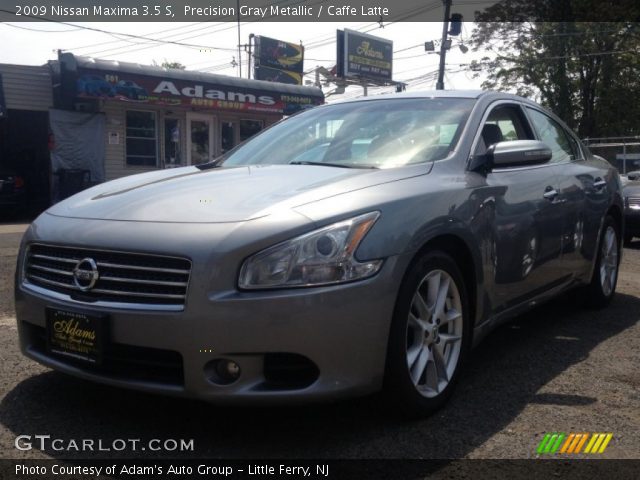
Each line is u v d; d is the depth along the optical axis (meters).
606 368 3.96
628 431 3.07
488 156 3.66
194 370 2.63
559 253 4.40
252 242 2.65
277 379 2.73
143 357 2.77
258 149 4.27
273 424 3.07
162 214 2.90
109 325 2.75
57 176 14.87
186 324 2.62
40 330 3.16
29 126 17.30
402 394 2.95
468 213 3.36
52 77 15.08
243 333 2.59
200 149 18.16
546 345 4.43
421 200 3.10
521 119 4.50
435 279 3.16
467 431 3.02
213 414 3.18
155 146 17.22
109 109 16.17
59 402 3.31
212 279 2.62
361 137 3.95
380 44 37.16
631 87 34.75
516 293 3.91
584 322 5.04
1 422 3.07
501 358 4.14
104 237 2.84
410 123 3.97
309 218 2.74
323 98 19.72
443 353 3.26
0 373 3.71
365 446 2.85
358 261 2.74
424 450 2.82
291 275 2.64
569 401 3.42
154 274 2.73
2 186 13.57
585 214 4.79
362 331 2.73
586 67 34.97
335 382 2.70
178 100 16.31
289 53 33.81
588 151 5.58
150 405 3.28
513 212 3.77
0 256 8.04
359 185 3.07
